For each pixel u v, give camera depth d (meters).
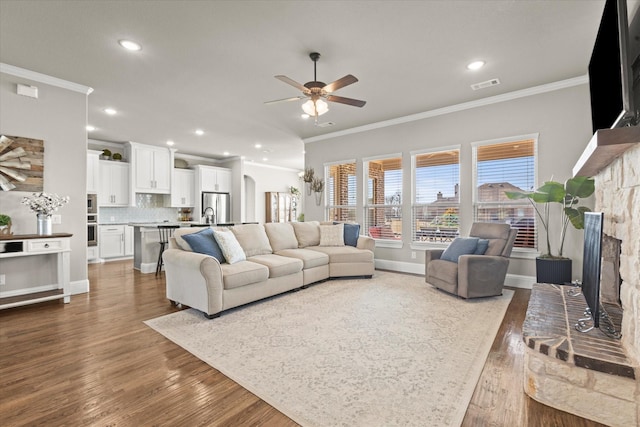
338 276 4.70
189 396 1.78
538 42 3.00
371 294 3.88
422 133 5.16
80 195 3.94
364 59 3.31
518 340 2.52
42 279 3.70
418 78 3.79
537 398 1.74
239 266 3.38
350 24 2.70
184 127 5.93
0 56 3.21
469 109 4.66
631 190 1.64
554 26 2.73
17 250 3.31
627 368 1.52
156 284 4.48
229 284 3.13
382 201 5.73
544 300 2.54
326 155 6.52
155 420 1.58
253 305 3.44
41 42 2.95
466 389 1.84
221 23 2.67
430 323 2.88
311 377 1.97
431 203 5.11
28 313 3.20
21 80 3.51
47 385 1.88
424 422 1.56
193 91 4.17
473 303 3.49
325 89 3.07
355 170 6.08
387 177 5.67
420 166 5.23
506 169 4.39
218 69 3.53
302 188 11.83
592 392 1.60
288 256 4.27
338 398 1.76
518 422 1.57
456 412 1.63
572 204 3.64
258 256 4.07
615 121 1.83
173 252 3.39
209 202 8.64
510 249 3.82
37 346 2.42
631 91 1.63
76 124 3.91
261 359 2.21
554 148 3.99
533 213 4.20
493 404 1.71
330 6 2.46
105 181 6.77
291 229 4.96
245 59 3.31
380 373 2.02
